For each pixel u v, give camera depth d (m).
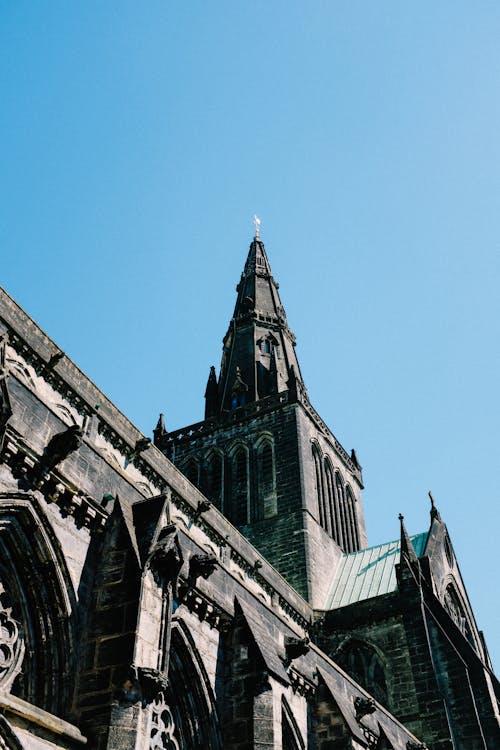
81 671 23.06
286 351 100.50
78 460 26.05
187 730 28.69
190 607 30.20
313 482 80.00
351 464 94.62
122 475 28.19
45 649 22.94
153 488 52.88
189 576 29.97
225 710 30.27
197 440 88.06
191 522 55.25
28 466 23.64
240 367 96.56
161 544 25.86
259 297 107.69
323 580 72.56
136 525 26.80
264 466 81.38
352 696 41.44
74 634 23.52
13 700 19.36
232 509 79.31
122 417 52.41
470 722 53.31
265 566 62.62
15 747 18.97
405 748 45.56
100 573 25.22
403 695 54.88
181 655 29.27
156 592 25.22
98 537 26.05
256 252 117.62
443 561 74.25
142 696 22.38
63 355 46.66
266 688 30.30
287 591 64.38
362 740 37.00
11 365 42.47
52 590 23.58
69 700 22.45
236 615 32.66
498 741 55.16
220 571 32.81
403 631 58.41
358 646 59.62
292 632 37.66
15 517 23.23
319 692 37.88
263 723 29.25
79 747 21.11
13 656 22.22
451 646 57.00
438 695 53.47
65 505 24.95
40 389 44.62
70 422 46.44
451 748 50.47
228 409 92.06
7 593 22.92
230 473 82.69
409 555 63.75
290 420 83.00
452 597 74.56
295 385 85.56
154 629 24.34
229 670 31.27
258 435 83.69
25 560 23.31
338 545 80.62
